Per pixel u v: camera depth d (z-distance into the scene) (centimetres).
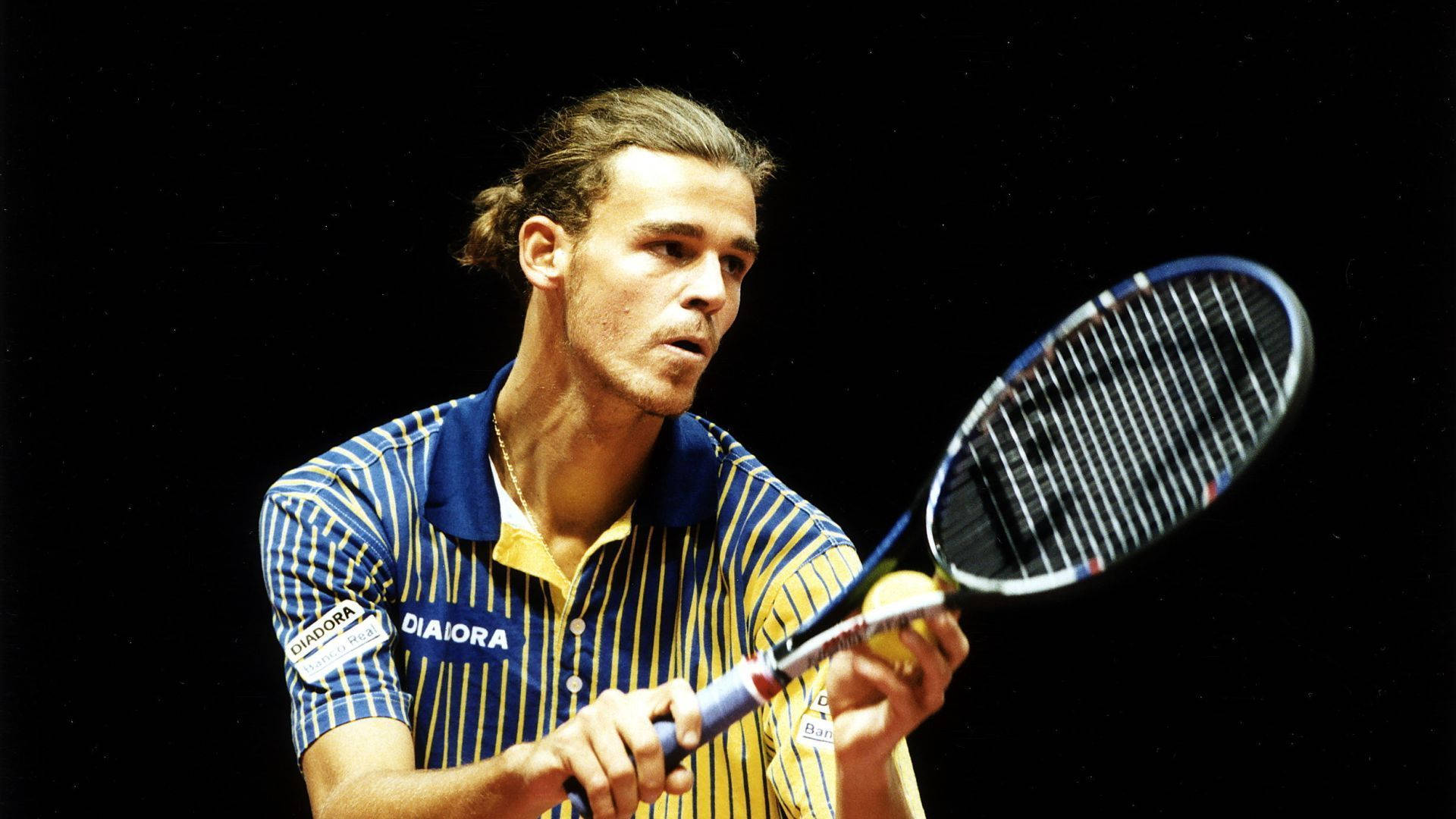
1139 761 1176
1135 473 498
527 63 1119
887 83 1124
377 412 1152
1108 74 1109
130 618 1153
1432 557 1121
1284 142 1097
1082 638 1205
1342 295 1109
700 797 646
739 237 640
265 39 1124
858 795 544
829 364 1162
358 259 1141
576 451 657
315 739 612
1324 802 1134
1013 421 529
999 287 1136
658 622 665
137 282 1145
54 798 1137
